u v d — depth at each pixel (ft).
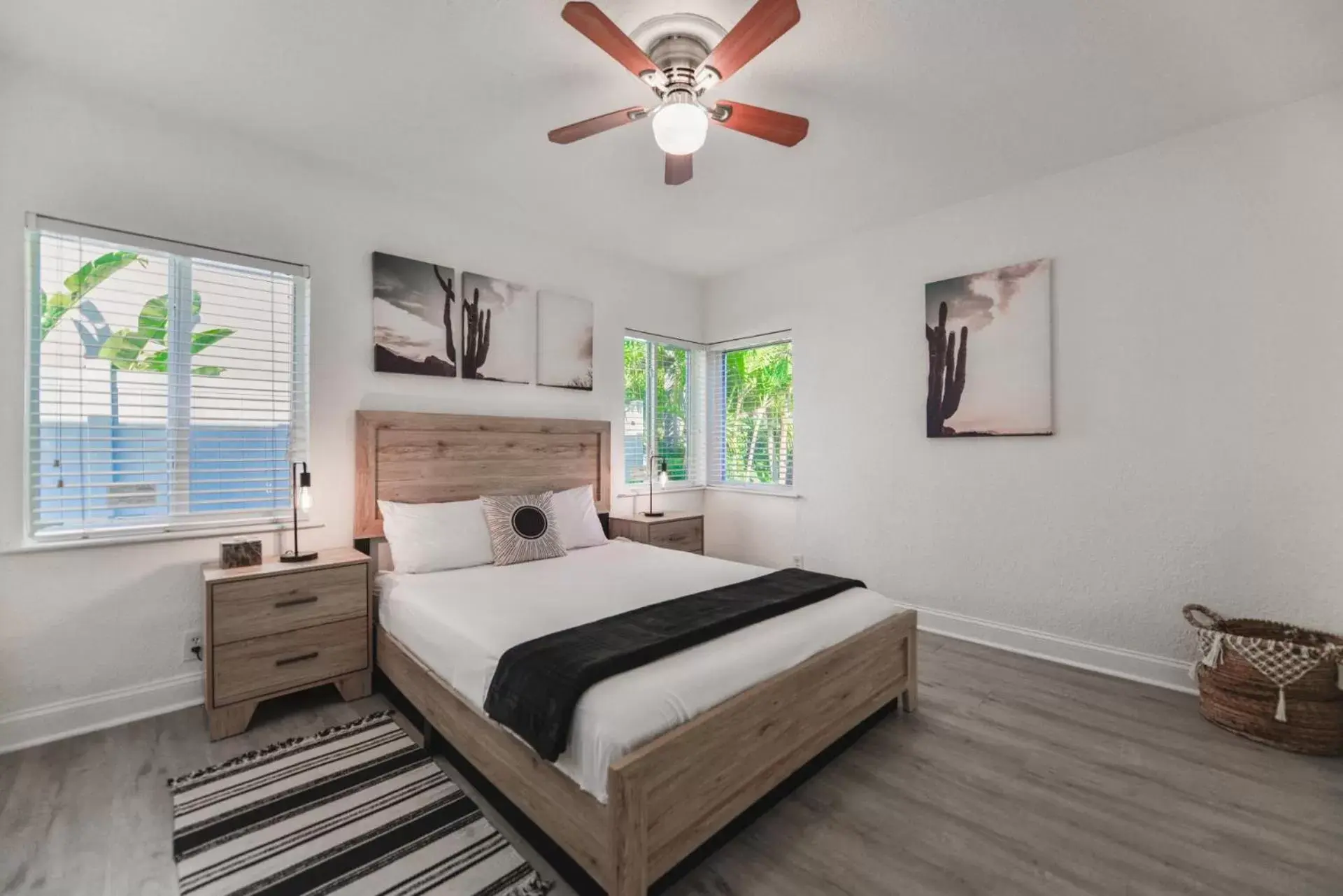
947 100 7.39
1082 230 9.28
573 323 12.57
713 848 5.22
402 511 9.34
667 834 4.63
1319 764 6.55
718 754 5.09
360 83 7.04
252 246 8.45
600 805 4.48
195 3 5.70
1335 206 7.32
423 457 10.13
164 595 7.77
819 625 6.89
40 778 6.21
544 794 5.06
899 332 11.61
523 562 9.69
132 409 7.65
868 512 12.21
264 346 8.70
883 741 7.13
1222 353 8.13
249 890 4.69
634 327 13.93
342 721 7.63
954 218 10.76
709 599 7.32
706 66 5.77
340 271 9.32
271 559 8.36
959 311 10.63
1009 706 8.04
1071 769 6.49
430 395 10.40
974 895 4.68
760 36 5.17
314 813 5.66
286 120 7.88
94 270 7.40
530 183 9.77
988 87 7.11
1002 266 10.15
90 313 7.38
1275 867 4.97
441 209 10.54
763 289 14.23
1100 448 9.18
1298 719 6.77
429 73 6.85
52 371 7.14
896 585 11.78
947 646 10.40
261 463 8.68
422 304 10.21
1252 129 7.84
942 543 11.08
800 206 10.79
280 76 6.92
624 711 4.73
